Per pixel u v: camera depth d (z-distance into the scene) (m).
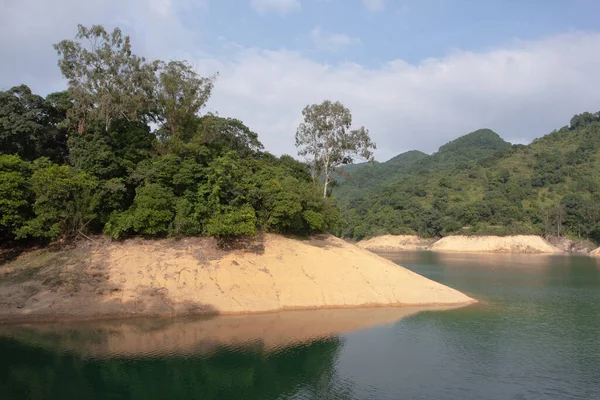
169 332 27.78
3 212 33.03
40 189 34.16
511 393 19.66
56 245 35.72
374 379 21.25
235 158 46.75
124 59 40.16
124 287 32.44
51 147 44.22
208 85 44.19
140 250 36.19
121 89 40.03
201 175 40.22
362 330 29.56
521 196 135.75
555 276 60.69
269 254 39.72
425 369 22.61
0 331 27.03
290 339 27.22
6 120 38.34
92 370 21.77
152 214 36.47
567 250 114.81
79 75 38.88
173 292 33.03
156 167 38.84
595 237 116.88
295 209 42.06
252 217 39.22
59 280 31.89
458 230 123.62
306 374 21.84
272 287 36.12
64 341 25.58
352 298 37.12
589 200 125.56
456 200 143.50
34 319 28.91
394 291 39.25
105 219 37.53
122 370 21.84
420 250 122.31
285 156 60.59
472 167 177.62
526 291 47.22
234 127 55.44
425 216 133.75
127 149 40.62
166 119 45.03
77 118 40.22
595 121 183.62
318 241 46.28
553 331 30.14
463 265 75.62
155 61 42.91
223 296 33.81
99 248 35.75
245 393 19.67
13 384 19.95
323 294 36.91
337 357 24.28
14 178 33.56
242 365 22.91
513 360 24.11
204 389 20.06
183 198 39.06
